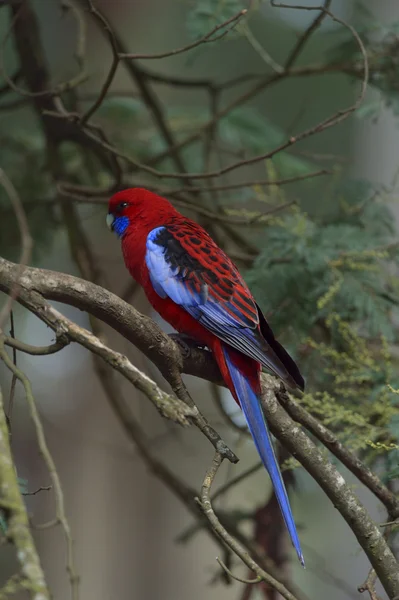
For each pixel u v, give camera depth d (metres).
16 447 17.69
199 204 11.20
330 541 16.67
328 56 11.02
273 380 7.46
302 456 7.09
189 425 5.22
